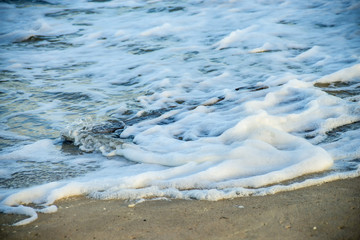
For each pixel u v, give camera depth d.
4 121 7.12
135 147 5.66
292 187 4.17
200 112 7.05
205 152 5.09
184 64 10.11
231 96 7.66
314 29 12.34
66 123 7.02
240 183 4.35
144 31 13.33
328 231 3.31
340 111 6.39
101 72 9.98
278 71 9.09
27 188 4.57
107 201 4.13
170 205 3.96
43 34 13.99
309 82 7.80
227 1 16.42
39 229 3.58
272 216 3.61
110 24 14.74
